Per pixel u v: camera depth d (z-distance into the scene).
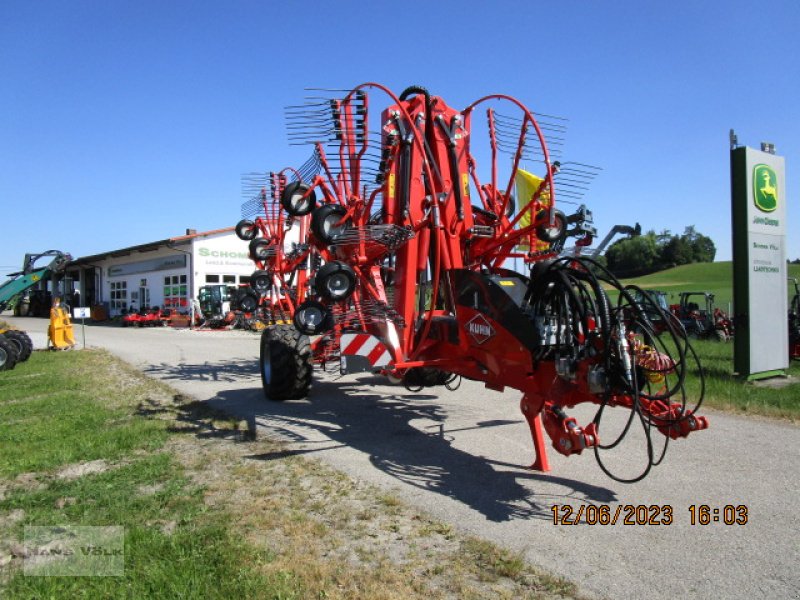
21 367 12.41
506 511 3.93
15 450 5.47
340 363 5.87
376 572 3.11
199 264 31.81
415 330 5.87
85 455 5.30
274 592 2.87
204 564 3.15
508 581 3.03
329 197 6.70
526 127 5.96
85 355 14.64
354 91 6.02
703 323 18.22
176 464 4.97
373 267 6.61
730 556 3.26
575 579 3.04
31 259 16.39
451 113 5.87
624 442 5.54
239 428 6.22
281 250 10.43
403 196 5.73
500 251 6.24
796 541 3.43
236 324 27.50
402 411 7.03
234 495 4.25
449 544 3.46
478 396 7.93
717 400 7.24
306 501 4.14
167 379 9.98
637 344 3.90
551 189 5.14
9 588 3.00
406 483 4.50
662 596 2.86
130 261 39.00
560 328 4.10
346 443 5.64
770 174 9.18
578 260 4.02
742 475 4.56
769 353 9.09
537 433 4.66
